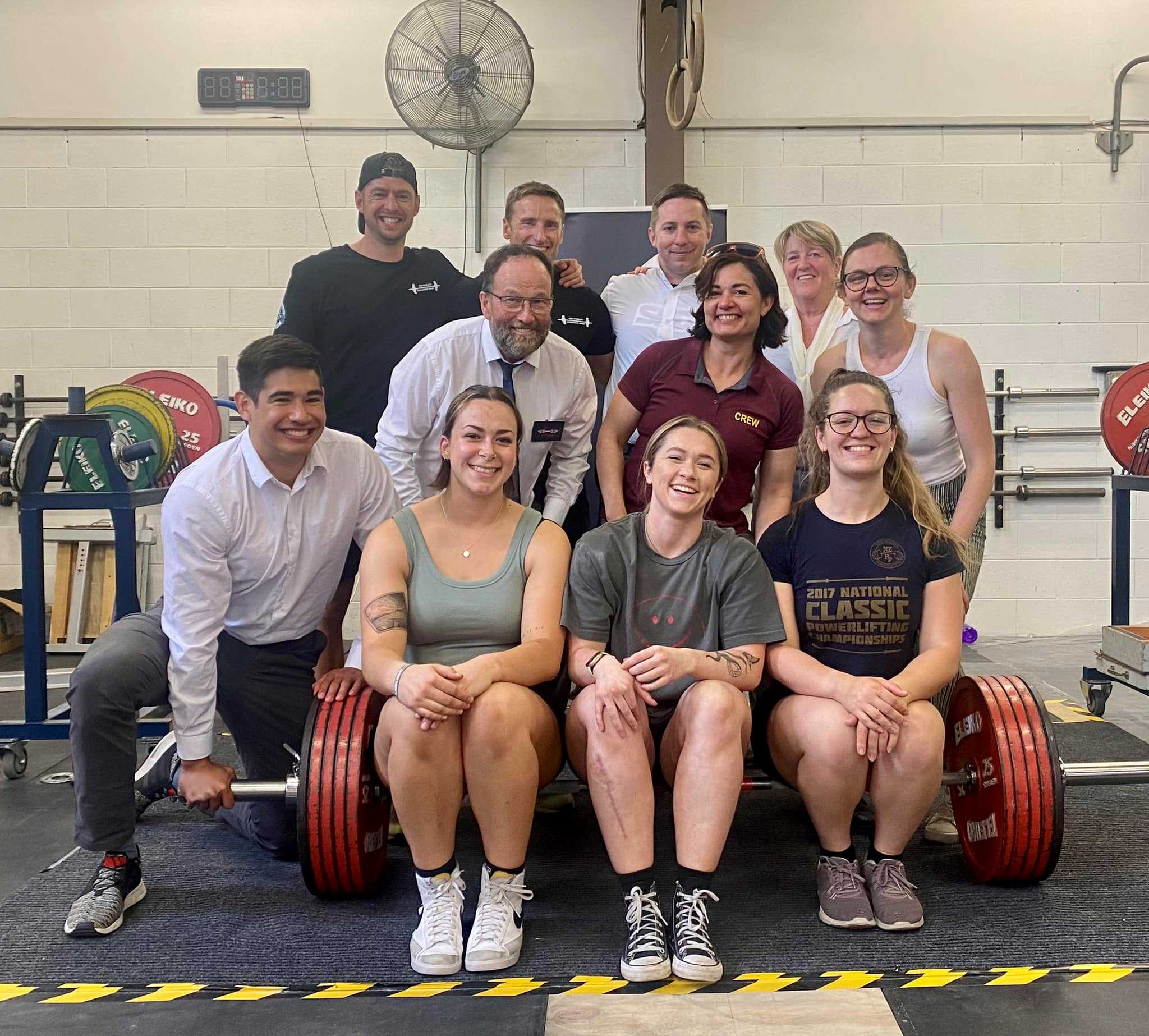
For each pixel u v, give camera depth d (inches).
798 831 106.0
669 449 82.9
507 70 183.9
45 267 202.8
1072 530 210.4
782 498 110.6
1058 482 210.5
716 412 106.6
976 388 108.6
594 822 107.3
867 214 206.2
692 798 76.8
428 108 183.6
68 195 201.6
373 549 86.0
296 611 94.4
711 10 202.1
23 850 101.9
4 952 79.5
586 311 139.5
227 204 202.4
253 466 87.7
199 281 203.5
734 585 84.5
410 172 144.6
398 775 76.3
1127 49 204.2
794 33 202.8
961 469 114.7
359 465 94.0
